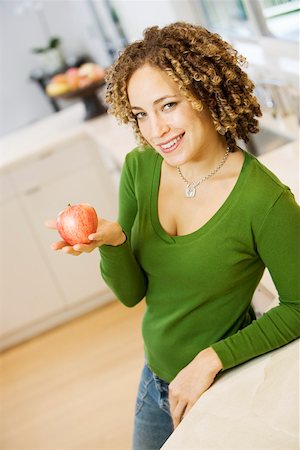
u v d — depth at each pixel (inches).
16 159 143.8
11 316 153.6
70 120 163.6
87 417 119.0
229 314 50.2
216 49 43.9
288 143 90.4
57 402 127.1
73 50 259.6
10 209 146.7
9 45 253.6
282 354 46.1
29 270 151.4
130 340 139.7
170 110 44.7
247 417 41.4
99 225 49.3
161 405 57.4
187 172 48.0
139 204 51.9
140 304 153.2
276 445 38.4
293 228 44.2
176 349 52.6
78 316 157.5
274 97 94.7
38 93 260.5
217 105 45.6
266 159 80.7
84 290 155.7
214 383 46.5
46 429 119.8
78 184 149.4
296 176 72.1
